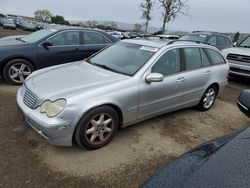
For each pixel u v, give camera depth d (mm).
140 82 4102
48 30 7277
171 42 4949
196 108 5785
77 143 3648
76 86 3721
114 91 3787
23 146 3760
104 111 3719
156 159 3762
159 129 4664
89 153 3727
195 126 4996
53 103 3441
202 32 11875
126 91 3908
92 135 3699
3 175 3164
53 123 3344
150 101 4305
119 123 4078
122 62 4535
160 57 4457
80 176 3262
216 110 6008
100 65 4633
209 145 2549
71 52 7109
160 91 4406
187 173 2090
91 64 4727
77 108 3424
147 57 4438
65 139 3463
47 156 3586
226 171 1987
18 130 4164
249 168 2004
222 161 2127
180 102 4953
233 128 5137
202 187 1858
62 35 7027
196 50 5270
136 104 4105
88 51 7395
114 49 5047
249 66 8398
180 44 4949
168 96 4609
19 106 3801
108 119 3820
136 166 3557
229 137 2609
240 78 9375
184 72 4875
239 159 2127
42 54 6680
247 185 1828
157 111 4535
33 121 3502
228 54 8883
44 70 4551
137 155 3811
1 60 6215
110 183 3195
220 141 2570
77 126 3512
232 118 5645
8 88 6207
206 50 5531
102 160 3607
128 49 4840
